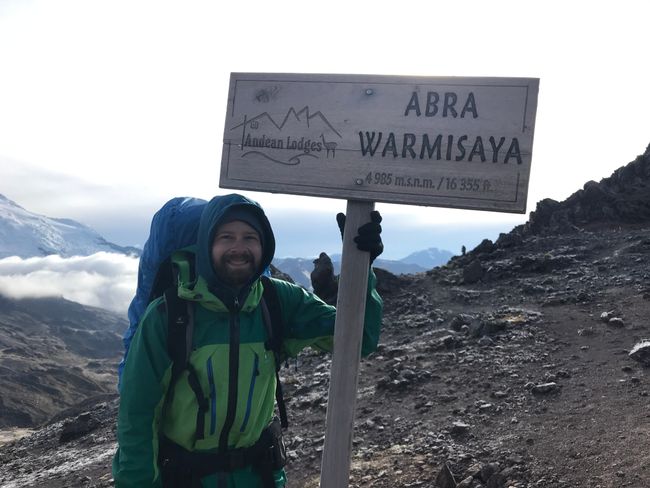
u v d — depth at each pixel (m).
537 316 6.20
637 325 5.43
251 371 1.67
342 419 1.88
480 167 1.76
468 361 5.26
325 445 1.91
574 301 6.68
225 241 1.65
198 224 1.80
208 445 1.65
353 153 1.88
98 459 6.04
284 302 1.84
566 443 3.39
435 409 4.41
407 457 3.72
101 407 8.27
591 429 3.49
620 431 3.36
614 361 4.59
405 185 1.83
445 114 1.80
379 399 4.90
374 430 4.31
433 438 3.90
